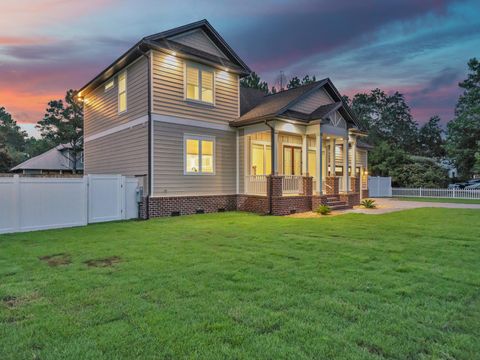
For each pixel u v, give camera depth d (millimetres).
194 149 12789
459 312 3203
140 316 3094
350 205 14891
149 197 11281
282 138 16031
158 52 11820
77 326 2895
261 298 3568
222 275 4426
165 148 11914
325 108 14180
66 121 25438
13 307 3352
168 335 2711
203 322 2955
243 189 13867
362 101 46438
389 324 2926
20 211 8484
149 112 11586
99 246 6434
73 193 9500
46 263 5168
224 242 6801
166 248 6215
